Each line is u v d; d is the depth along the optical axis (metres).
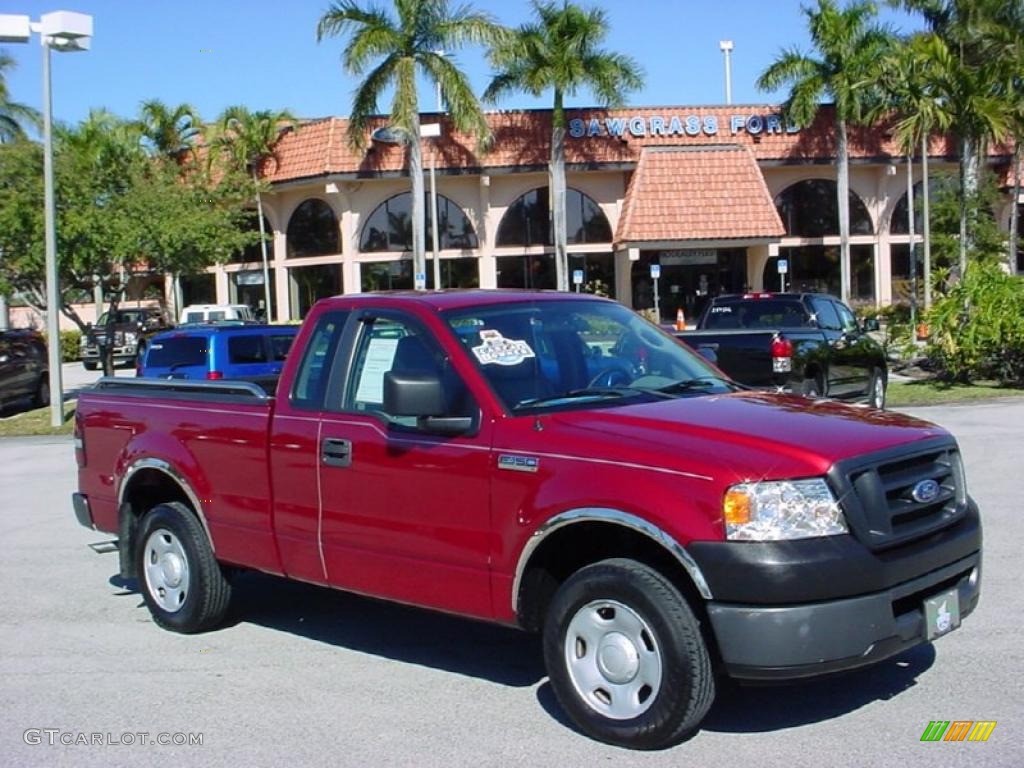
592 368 5.94
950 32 33.34
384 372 5.90
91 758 5.08
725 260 41.09
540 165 38.91
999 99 25.70
